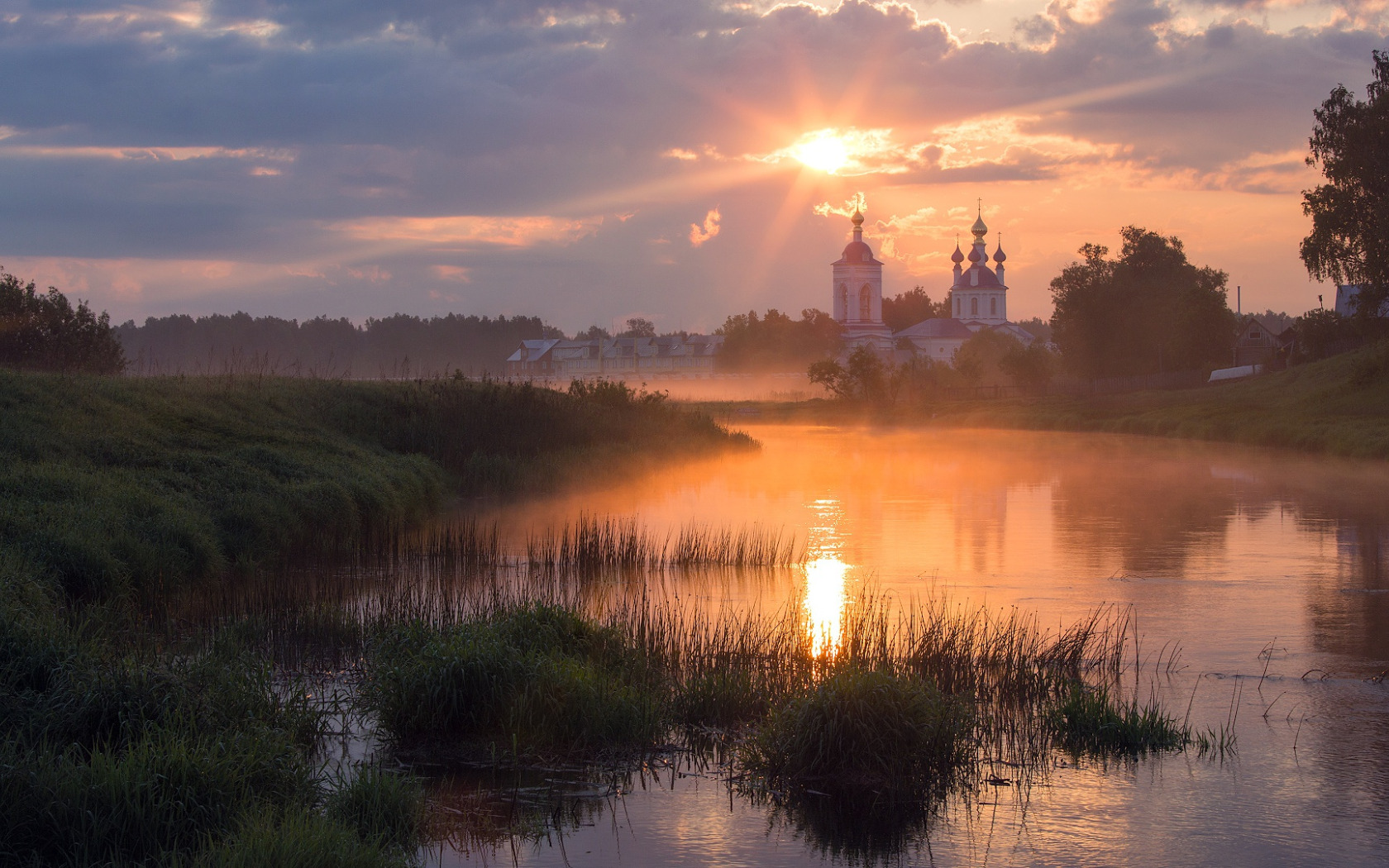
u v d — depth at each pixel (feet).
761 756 30.53
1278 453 154.10
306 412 93.71
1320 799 28.78
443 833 26.32
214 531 56.13
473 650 32.60
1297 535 76.69
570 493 97.45
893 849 26.00
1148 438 193.77
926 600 53.57
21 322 115.65
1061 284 318.65
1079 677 39.60
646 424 134.92
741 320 510.99
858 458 148.77
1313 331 241.55
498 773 29.89
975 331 545.44
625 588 56.70
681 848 25.85
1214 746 32.58
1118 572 62.03
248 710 30.07
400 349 612.70
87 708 27.78
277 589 50.93
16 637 30.83
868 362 296.51
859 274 567.59
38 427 62.64
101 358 121.90
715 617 48.55
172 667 31.07
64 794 23.68
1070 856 25.66
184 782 24.52
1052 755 32.01
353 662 39.75
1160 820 27.58
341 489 69.10
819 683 32.35
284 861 21.93
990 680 38.86
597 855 25.41
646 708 33.04
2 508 47.21
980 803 28.63
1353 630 47.29
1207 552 69.10
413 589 54.60
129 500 53.67
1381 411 172.76
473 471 94.02
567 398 128.77
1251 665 41.55
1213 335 287.07
